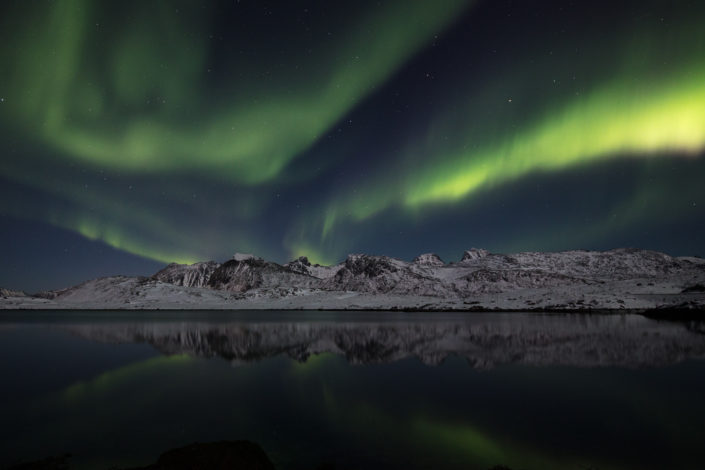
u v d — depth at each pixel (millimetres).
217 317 109125
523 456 11812
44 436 14102
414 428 14539
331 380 23469
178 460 10336
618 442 12891
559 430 14133
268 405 18016
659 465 11109
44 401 19078
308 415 16375
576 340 39375
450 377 23719
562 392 19562
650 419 15227
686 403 17281
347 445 12875
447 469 10922
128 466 11508
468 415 16062
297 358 32375
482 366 27047
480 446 12656
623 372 23922
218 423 15445
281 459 11773
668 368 24844
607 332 46000
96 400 19234
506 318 79188
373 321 81250
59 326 72812
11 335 54438
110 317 111562
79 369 27922
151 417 16328
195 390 21141
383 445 12844
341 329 61000
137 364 29812
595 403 17547
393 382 22625
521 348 35125
